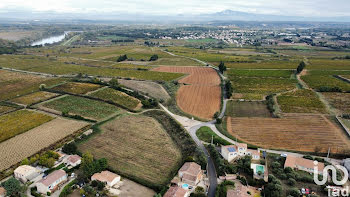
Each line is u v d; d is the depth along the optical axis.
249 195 71.81
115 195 72.38
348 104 138.25
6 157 89.94
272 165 85.81
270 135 107.25
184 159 88.88
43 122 118.69
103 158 84.31
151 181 79.12
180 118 128.50
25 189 73.31
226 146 93.81
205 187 76.56
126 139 106.06
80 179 78.94
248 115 129.38
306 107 135.12
